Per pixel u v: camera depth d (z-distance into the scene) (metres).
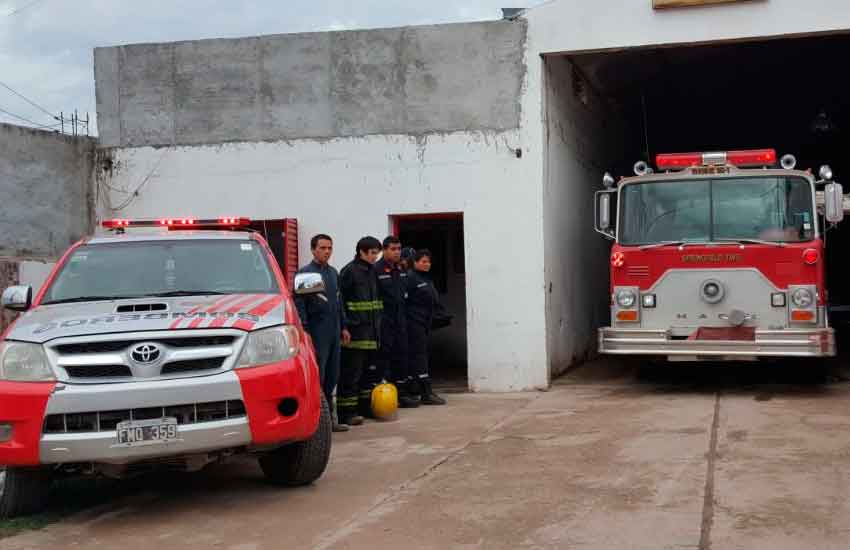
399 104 13.06
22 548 5.85
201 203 13.54
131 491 7.41
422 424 10.09
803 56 16.20
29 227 12.52
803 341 10.97
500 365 12.68
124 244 7.92
